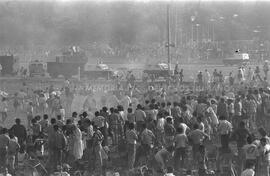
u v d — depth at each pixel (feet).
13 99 276.00
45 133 154.92
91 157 145.69
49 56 520.01
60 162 148.46
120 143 154.71
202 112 177.17
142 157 150.82
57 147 147.23
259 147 129.49
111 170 150.61
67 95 262.26
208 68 492.95
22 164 145.59
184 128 150.51
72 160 149.59
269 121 197.88
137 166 150.71
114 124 167.63
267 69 359.66
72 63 408.87
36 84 366.63
